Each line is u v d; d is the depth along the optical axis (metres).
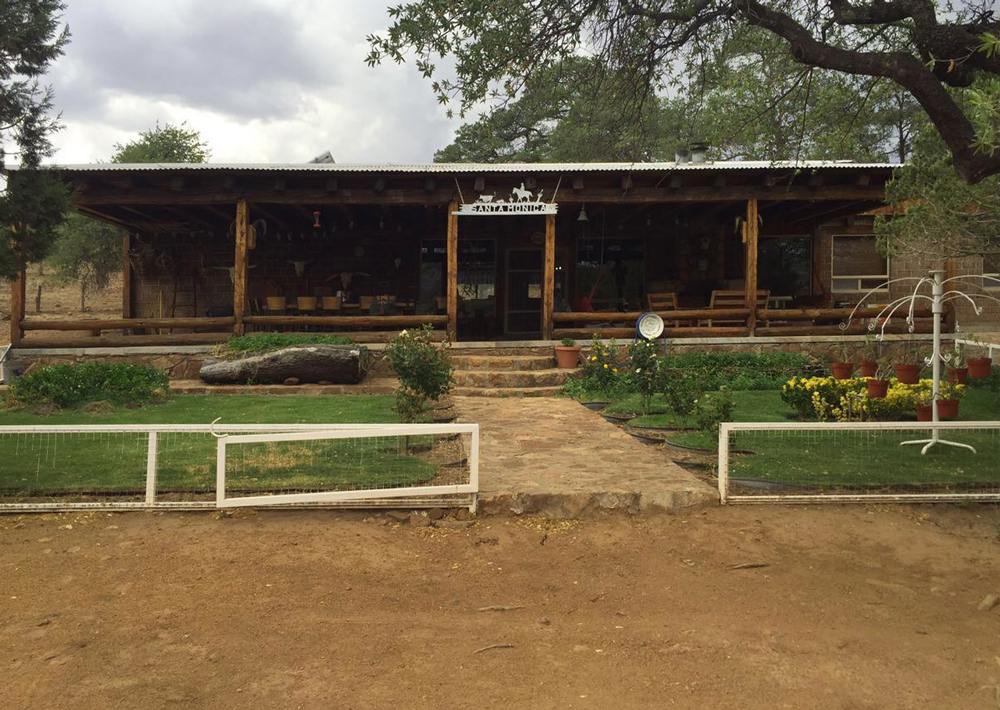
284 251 17.20
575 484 6.10
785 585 4.60
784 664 3.64
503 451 7.43
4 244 6.96
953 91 8.33
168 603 4.23
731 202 14.09
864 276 16.89
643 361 10.23
